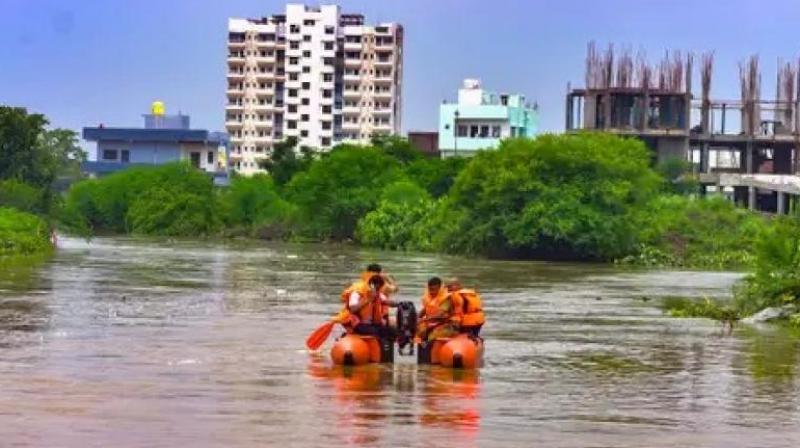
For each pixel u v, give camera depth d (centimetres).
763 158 15912
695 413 2322
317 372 2733
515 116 19350
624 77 15412
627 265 9481
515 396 2470
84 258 7769
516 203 9881
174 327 3659
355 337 2869
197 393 2414
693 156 16050
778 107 15600
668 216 10069
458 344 2845
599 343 3522
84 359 2892
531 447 1958
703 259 9588
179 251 9362
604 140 10381
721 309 4488
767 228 4897
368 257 9269
